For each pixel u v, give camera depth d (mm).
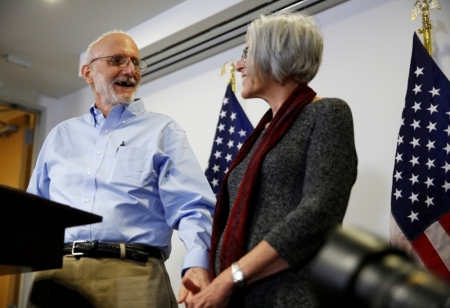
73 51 3867
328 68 2811
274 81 1333
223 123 3141
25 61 3996
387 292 334
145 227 1773
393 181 2279
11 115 4613
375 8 2697
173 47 3430
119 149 1880
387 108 2510
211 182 3016
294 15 1341
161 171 1845
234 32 3203
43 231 1243
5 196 1076
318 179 1079
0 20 3463
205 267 1439
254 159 1223
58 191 1857
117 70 2086
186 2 3264
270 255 1052
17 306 4152
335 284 347
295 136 1188
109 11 3377
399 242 2186
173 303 1749
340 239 364
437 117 2264
